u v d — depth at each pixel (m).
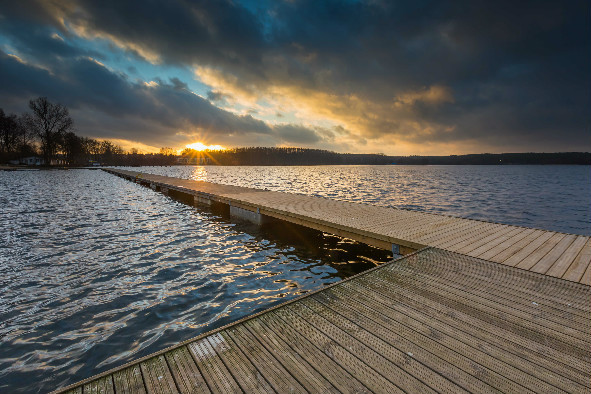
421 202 20.97
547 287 4.24
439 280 4.53
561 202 21.39
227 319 4.88
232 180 46.66
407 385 2.34
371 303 3.78
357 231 7.80
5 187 25.89
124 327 4.59
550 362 2.61
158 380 2.39
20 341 4.20
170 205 17.12
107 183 31.17
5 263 7.38
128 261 7.66
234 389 2.30
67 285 6.15
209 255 8.30
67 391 2.25
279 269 7.36
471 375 2.45
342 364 2.60
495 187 34.50
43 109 65.19
